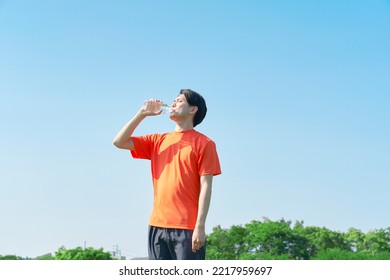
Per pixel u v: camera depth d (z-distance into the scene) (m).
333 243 67.31
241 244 71.19
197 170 5.00
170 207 4.89
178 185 4.91
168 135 5.33
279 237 68.62
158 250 4.93
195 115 5.32
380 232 64.88
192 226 4.84
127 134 5.22
